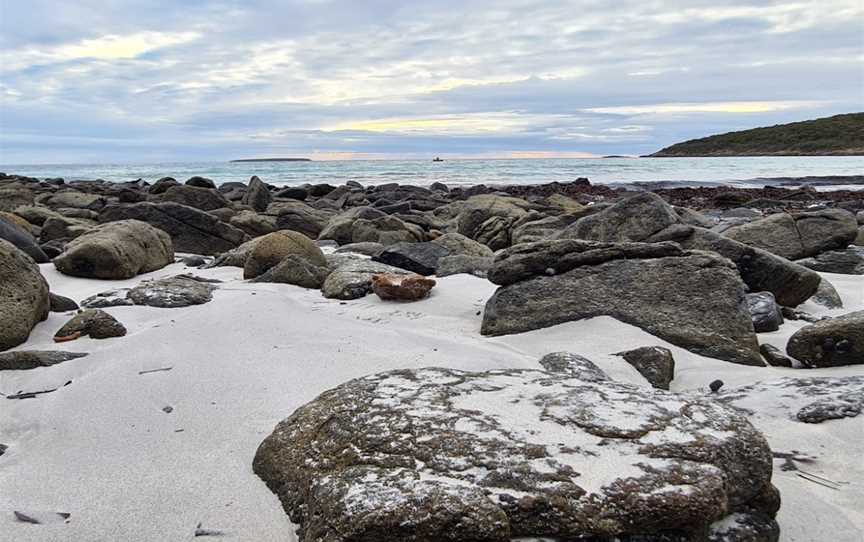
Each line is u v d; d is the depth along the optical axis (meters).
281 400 4.06
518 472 2.66
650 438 2.89
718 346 5.40
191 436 3.64
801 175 47.72
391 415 3.16
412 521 2.43
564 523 2.49
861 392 4.08
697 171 55.84
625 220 8.19
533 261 6.27
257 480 3.17
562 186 34.25
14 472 3.30
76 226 12.44
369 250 11.48
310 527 2.63
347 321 6.03
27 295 5.70
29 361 4.83
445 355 4.96
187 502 2.99
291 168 72.31
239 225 14.51
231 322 5.60
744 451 2.88
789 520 2.93
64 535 2.75
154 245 9.94
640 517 2.50
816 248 9.88
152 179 50.19
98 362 4.77
